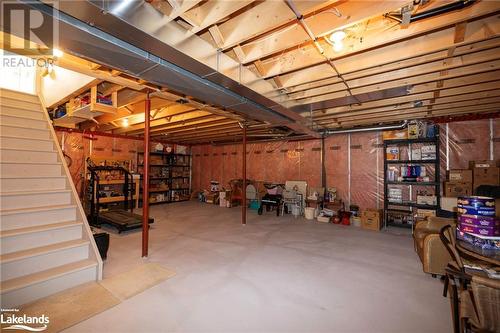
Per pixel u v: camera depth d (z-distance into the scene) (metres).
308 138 6.71
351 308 2.15
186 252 3.52
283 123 4.28
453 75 2.70
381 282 2.65
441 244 2.68
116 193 6.73
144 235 3.26
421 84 3.00
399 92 3.17
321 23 1.95
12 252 2.31
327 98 3.52
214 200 8.56
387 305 2.20
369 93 3.21
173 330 1.82
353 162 6.18
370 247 3.87
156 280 2.60
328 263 3.17
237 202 8.28
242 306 2.15
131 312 2.03
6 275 2.14
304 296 2.34
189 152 10.11
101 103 3.58
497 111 4.40
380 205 5.77
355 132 5.73
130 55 1.81
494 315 1.24
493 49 2.29
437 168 4.77
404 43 2.29
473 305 1.48
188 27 2.03
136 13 1.47
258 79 2.77
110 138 7.56
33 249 2.40
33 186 2.92
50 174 3.15
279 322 1.94
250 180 8.04
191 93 2.66
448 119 4.80
